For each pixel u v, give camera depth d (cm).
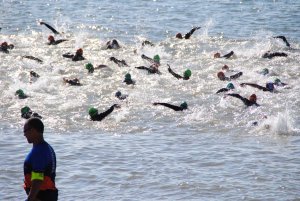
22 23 5569
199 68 4125
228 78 3844
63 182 2253
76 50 4578
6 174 2333
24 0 6738
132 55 4459
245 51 4591
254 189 2172
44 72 3959
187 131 2911
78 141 2734
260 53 4519
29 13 6044
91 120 3061
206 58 4394
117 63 4138
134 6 6556
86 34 5156
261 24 5609
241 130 2917
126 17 5925
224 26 5534
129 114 3166
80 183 2242
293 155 2547
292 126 2953
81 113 3172
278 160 2484
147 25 5547
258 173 2330
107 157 2520
